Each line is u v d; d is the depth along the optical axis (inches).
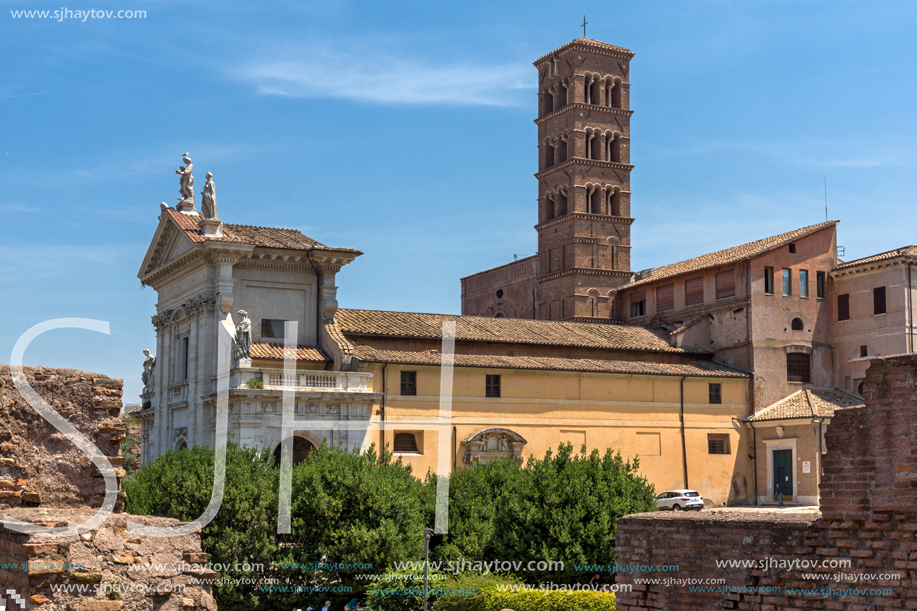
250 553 1493.6
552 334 2773.1
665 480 2677.2
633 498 1542.8
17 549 537.0
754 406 2832.2
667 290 3272.6
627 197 3786.9
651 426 2687.0
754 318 2876.5
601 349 2773.1
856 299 2957.7
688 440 2733.8
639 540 759.7
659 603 736.3
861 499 627.5
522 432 2500.0
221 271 2375.7
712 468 2755.9
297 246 2490.2
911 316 2812.5
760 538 679.1
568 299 3629.4
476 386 2464.3
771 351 2891.2
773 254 2945.4
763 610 669.9
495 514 1576.0
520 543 1494.8
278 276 2491.4
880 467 619.8
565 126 3791.8
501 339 2598.4
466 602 1326.3
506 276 4111.7
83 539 555.5
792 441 2719.0
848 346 2967.5
